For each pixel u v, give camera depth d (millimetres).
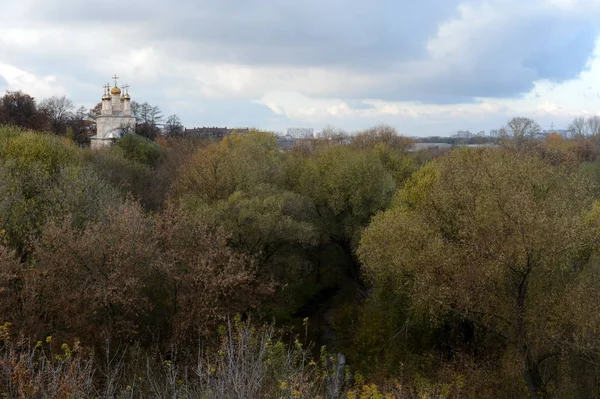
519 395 23688
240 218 33938
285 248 39188
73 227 27312
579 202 28016
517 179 27078
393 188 47094
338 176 45281
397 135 100125
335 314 39406
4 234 24219
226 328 23281
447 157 39875
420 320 29250
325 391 18078
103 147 62531
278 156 59438
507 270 23031
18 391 12594
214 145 57000
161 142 84062
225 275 24953
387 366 28250
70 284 21812
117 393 17266
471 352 27578
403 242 27844
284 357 17891
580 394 23109
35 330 20141
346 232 45750
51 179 35844
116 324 21703
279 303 38531
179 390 15367
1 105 75250
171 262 24375
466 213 25141
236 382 13328
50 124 89438
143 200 48188
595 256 26203
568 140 109625
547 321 22266
